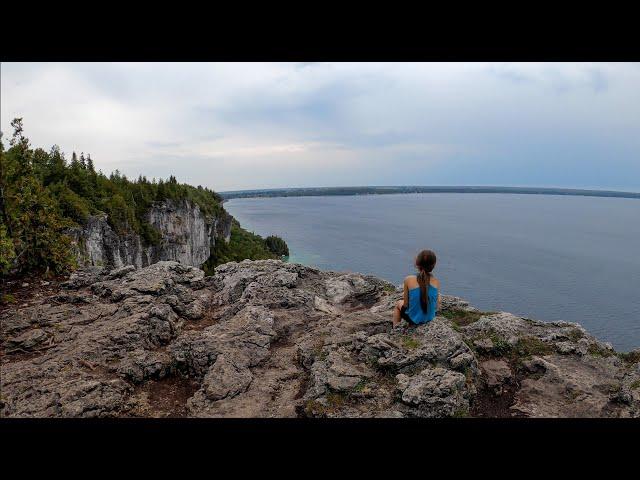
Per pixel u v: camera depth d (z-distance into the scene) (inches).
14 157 411.2
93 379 250.4
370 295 427.8
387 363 255.4
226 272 468.8
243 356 280.2
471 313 363.9
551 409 237.8
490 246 7391.7
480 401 247.8
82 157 3373.5
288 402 236.7
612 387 252.1
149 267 444.1
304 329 339.6
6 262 373.1
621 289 4530.0
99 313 336.2
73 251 458.3
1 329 300.7
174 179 4744.1
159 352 296.4
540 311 3789.4
